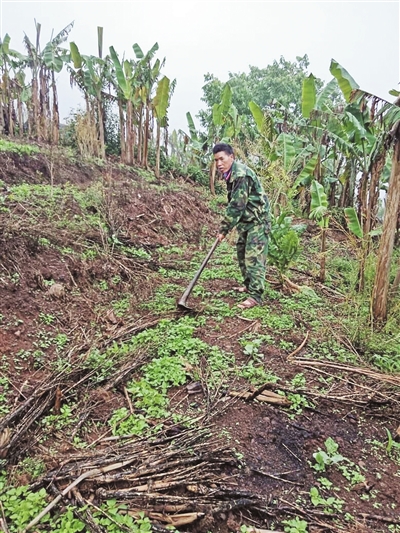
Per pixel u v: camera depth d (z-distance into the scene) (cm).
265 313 429
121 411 262
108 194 685
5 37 963
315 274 599
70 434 240
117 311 414
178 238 732
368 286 482
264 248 448
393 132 391
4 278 378
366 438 264
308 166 633
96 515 184
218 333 385
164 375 303
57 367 302
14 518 178
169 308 426
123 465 211
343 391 307
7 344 315
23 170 700
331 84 741
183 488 204
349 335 393
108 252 519
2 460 211
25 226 467
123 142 1105
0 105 1020
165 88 993
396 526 202
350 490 221
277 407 282
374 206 546
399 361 348
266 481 220
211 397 282
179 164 1323
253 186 433
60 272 433
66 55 1013
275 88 1869
